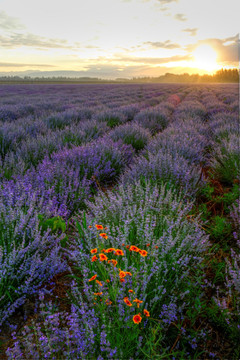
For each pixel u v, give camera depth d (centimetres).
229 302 180
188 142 517
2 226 220
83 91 3197
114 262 162
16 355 137
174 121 961
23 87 3997
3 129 571
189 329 158
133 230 227
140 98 2197
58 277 215
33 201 247
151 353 138
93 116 948
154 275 176
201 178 389
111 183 429
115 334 145
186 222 229
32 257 191
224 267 220
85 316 142
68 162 409
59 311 180
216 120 911
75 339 147
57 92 2967
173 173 351
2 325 170
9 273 185
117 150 473
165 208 257
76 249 213
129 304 134
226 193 374
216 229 270
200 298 188
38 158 463
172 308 157
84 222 228
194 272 210
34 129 681
